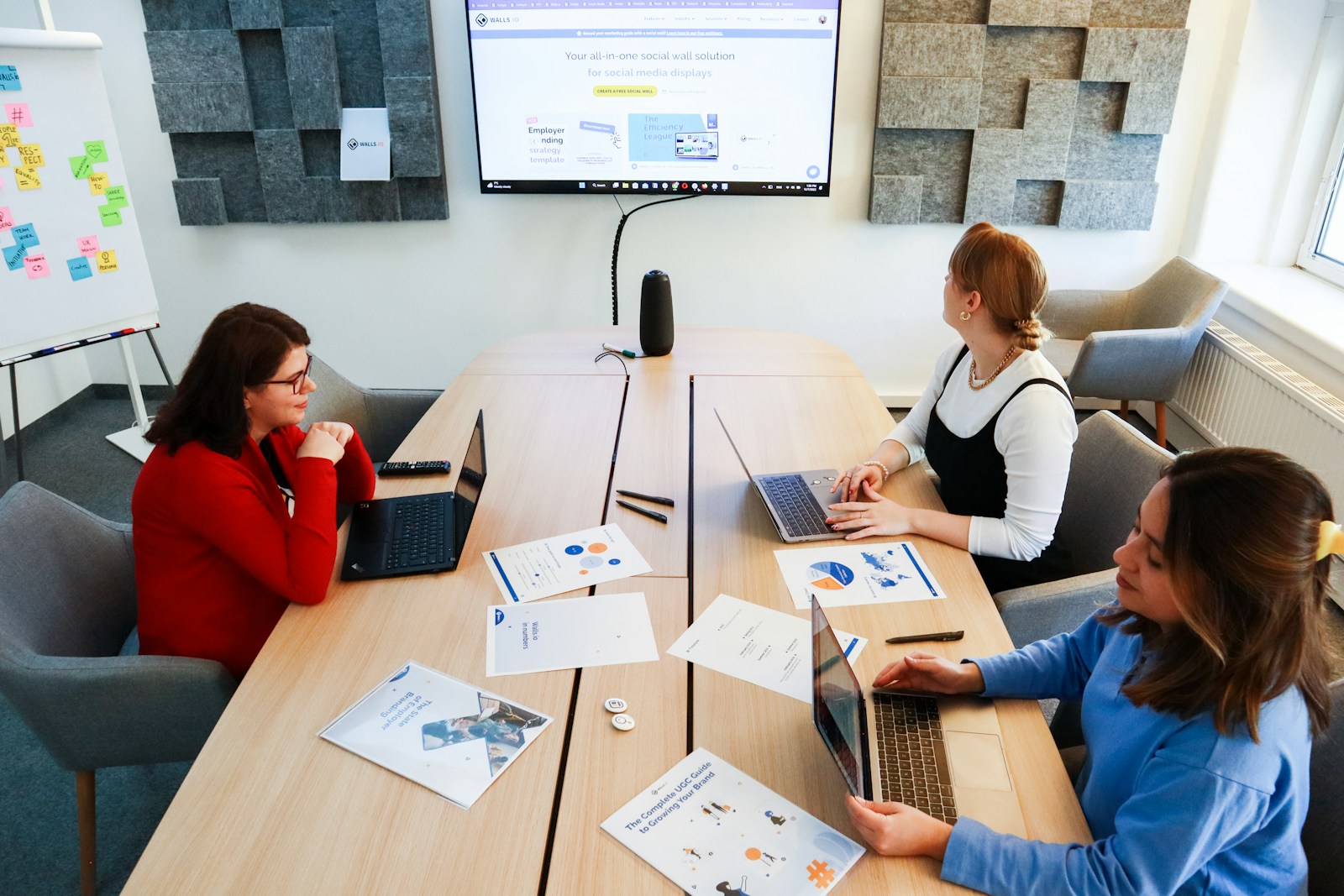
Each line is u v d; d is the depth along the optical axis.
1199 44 3.51
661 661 1.42
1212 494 0.93
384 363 4.07
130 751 1.58
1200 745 0.97
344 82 3.57
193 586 1.66
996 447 1.78
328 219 3.74
